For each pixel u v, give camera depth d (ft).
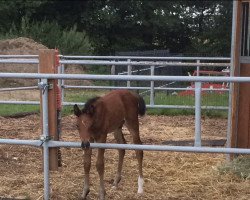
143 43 107.14
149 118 36.65
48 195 17.24
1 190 18.30
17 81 60.13
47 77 16.35
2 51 69.26
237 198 17.81
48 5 101.14
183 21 111.24
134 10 103.71
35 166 22.03
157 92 50.37
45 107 16.83
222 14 110.93
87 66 77.41
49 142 16.88
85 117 15.87
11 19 95.20
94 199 17.83
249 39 22.35
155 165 22.31
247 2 22.16
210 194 18.28
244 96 22.27
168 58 37.35
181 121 35.53
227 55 108.68
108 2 103.71
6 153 24.11
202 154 24.34
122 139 19.25
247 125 22.39
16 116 36.17
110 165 22.47
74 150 25.29
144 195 18.07
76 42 86.63
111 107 17.40
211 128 33.22
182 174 21.06
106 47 104.88
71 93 48.65
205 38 110.83
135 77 15.57
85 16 100.37
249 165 21.21
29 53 69.46
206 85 45.98
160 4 109.29
